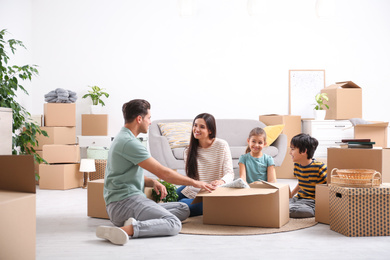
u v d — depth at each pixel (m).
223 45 6.60
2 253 1.54
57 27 6.36
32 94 6.31
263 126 6.02
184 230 2.63
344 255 2.10
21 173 1.77
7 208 1.56
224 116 6.60
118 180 2.63
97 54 6.43
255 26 6.62
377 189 2.50
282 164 5.91
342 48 6.74
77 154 5.29
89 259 2.04
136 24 6.50
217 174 3.03
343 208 2.53
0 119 2.12
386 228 2.52
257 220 2.74
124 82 6.48
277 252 2.16
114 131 6.46
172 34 6.54
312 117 6.68
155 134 5.40
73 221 2.99
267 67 6.64
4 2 5.21
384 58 6.80
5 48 5.22
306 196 3.23
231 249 2.22
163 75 6.53
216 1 6.58
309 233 2.58
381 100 6.80
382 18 6.79
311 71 6.69
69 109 5.36
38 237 2.50
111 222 2.91
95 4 6.43
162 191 2.95
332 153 2.83
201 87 6.57
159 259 2.04
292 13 6.67
